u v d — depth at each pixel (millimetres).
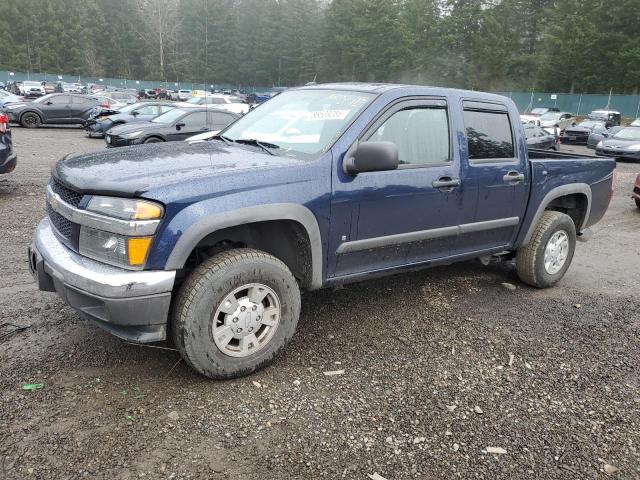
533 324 4629
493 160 4672
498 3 61156
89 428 2848
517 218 4984
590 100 48438
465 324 4527
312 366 3646
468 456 2834
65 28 81500
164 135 14422
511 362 3896
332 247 3701
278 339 3506
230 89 83875
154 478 2529
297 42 79750
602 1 52812
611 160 5996
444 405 3287
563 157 6039
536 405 3357
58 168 3502
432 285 5457
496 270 6109
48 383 3230
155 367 3475
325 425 3008
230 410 3080
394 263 4172
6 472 2502
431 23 63125
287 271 3463
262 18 81500
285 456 2738
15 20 78062
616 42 52125
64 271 3061
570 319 4797
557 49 56344
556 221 5336
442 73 62250
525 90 59562
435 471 2703
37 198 8352
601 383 3682
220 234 3488
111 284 2900
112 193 2988
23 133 20141
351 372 3605
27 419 2887
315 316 4496
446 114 4348
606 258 7070
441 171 4199
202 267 3195
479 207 4566
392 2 64438
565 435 3068
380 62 63906
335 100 4105
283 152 3803
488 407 3299
